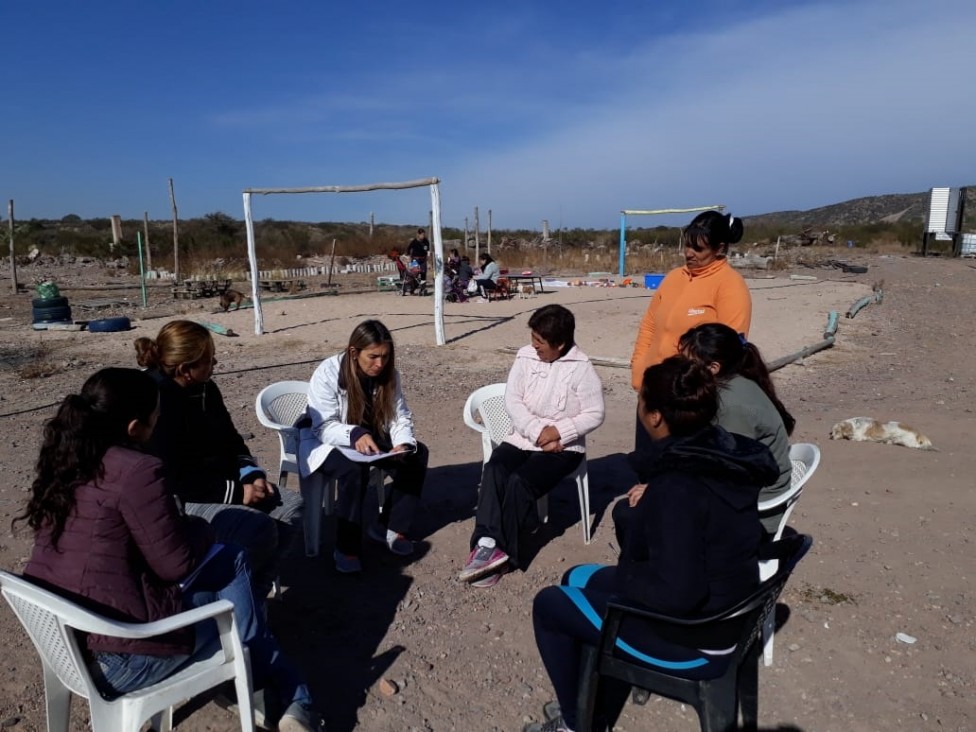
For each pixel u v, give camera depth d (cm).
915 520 493
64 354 1216
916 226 5394
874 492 541
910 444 638
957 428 699
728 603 241
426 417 786
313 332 1408
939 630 369
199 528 280
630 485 577
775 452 322
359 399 442
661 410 259
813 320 1472
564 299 1941
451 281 1969
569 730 278
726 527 238
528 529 502
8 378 1018
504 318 1565
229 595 282
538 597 281
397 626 384
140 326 1523
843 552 450
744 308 413
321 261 3794
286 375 1022
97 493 241
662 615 236
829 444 654
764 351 1159
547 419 448
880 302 1773
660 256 3753
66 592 240
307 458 436
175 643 251
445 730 307
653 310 462
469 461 637
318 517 452
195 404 358
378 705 322
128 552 247
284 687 289
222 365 1101
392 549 460
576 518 521
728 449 244
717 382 327
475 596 414
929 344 1216
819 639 363
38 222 5747
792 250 4384
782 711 314
